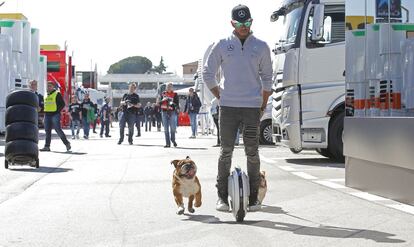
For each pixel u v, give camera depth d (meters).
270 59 8.18
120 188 11.15
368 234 7.09
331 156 16.95
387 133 9.42
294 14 15.76
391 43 9.95
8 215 8.51
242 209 7.77
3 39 28.75
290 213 8.51
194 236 7.09
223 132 8.21
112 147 22.27
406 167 8.90
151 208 9.02
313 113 15.34
